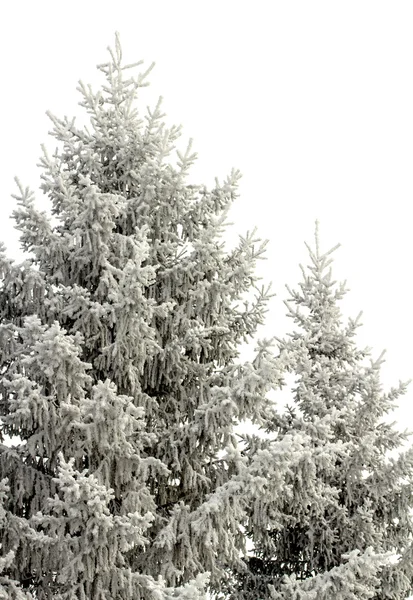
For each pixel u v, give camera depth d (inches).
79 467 430.6
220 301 450.9
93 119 458.9
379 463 500.1
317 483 473.4
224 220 442.9
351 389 514.6
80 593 400.5
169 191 449.1
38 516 379.9
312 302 534.9
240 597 496.7
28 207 421.1
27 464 432.8
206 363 460.8
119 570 407.8
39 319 395.9
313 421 496.7
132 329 404.5
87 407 380.8
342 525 495.5
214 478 456.8
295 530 512.1
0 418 409.1
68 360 384.8
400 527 509.7
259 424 419.2
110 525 372.2
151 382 453.7
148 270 391.5
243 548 450.0
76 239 422.3
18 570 415.5
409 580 488.7
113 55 460.4
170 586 422.3
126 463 416.5
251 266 447.8
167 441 446.0
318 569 500.4
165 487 460.8
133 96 463.5
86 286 447.8
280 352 511.8
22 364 401.7
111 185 464.8
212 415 418.9
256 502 415.8
